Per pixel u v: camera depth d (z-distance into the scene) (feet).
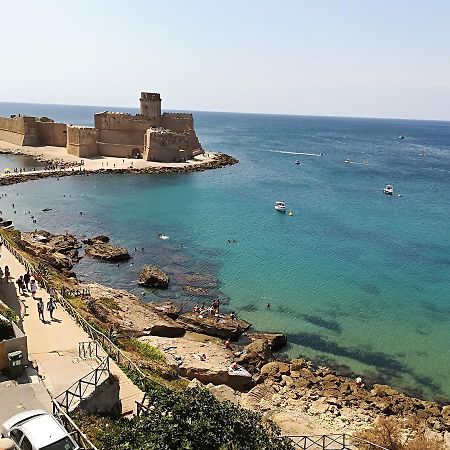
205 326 156.56
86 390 75.97
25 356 83.35
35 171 409.49
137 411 74.08
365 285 203.62
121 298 169.17
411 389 133.69
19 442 55.57
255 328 162.40
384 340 158.92
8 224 256.52
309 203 362.53
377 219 320.09
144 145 499.51
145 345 131.23
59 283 161.38
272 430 77.41
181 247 243.40
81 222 279.69
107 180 405.80
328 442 100.73
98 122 502.38
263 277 207.21
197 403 61.62
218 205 339.98
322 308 180.14
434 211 352.49
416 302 188.55
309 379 132.16
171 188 391.04
